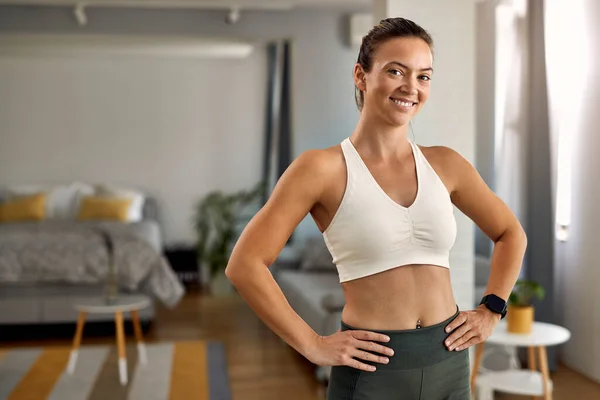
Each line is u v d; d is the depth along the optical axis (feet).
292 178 5.18
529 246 11.92
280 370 15.52
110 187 26.45
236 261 5.13
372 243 5.10
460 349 5.33
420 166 5.33
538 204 11.73
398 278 5.15
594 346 10.55
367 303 5.20
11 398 13.57
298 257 20.52
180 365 15.84
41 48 25.31
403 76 5.13
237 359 16.49
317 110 21.24
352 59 21.26
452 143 11.68
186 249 26.96
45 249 18.78
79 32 20.44
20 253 18.60
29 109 27.20
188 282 27.09
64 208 26.04
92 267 18.62
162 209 27.99
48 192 26.03
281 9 20.97
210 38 20.95
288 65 22.85
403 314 5.16
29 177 27.27
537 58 11.78
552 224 11.48
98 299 15.46
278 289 5.14
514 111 12.30
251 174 28.43
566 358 11.27
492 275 5.78
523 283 11.00
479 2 12.61
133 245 19.07
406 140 5.42
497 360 12.47
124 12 20.57
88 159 27.58
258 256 5.11
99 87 27.53
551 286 11.51
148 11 20.63
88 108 27.50
